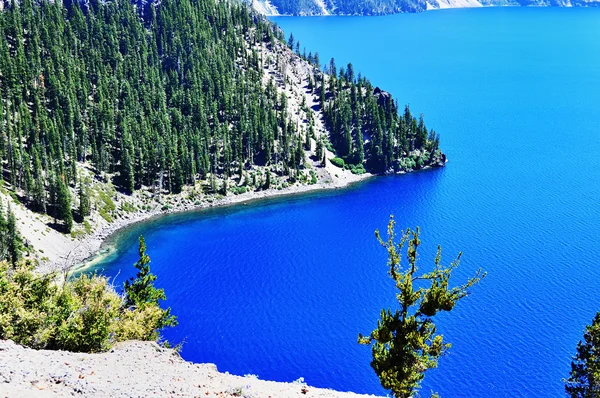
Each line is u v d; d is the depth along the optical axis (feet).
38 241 517.55
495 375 366.84
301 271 544.21
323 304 476.95
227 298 485.97
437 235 628.28
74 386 84.48
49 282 135.85
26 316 117.50
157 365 106.52
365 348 406.62
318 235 636.48
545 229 637.30
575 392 170.40
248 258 572.10
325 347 409.69
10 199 547.90
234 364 389.19
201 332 431.02
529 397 344.69
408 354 117.80
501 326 428.97
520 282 506.48
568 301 468.75
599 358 163.53
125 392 87.35
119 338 133.80
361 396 114.52
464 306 461.37
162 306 469.57
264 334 427.74
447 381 361.30
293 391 107.14
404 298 116.98
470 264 549.13
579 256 561.43
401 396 117.08
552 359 383.65
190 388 95.96
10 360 88.48
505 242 602.44
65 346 119.44
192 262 556.92
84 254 548.31
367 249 598.75
